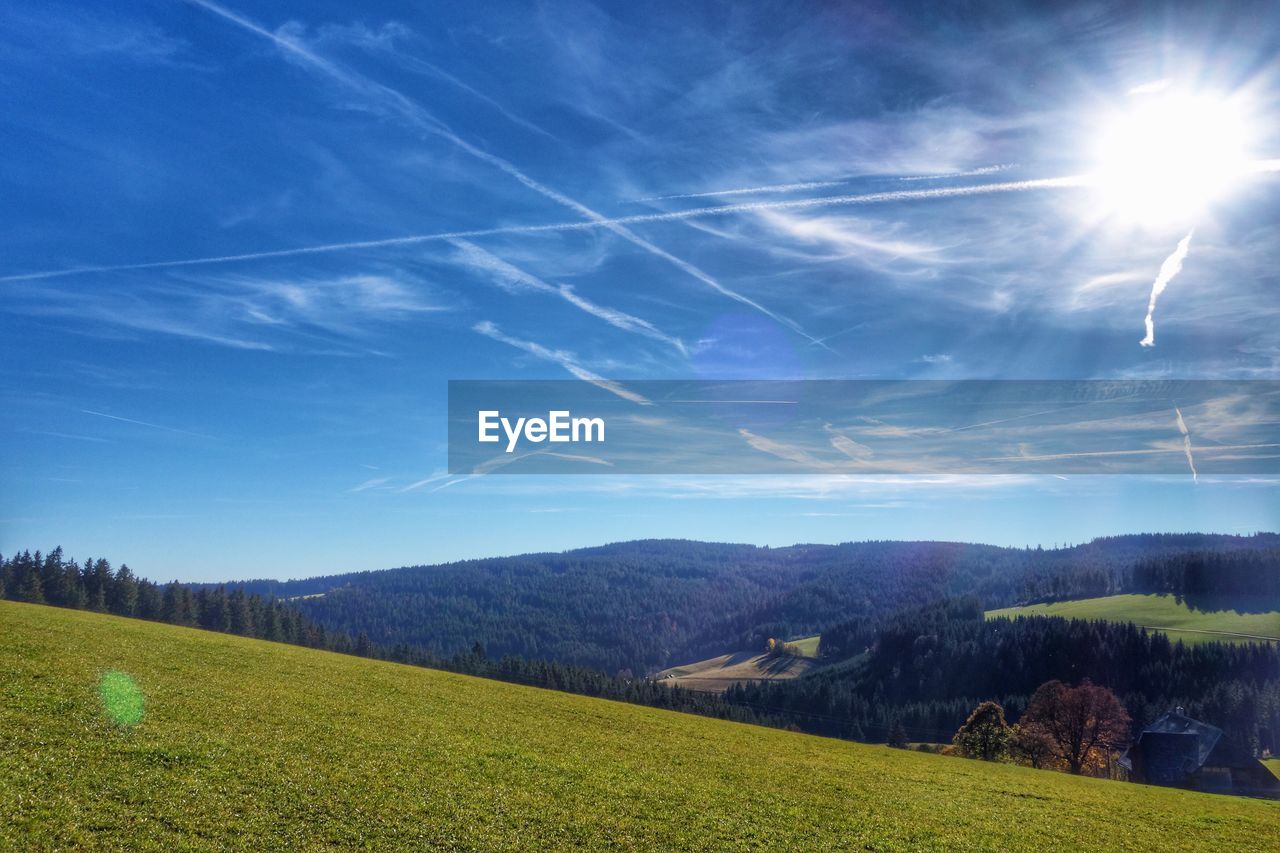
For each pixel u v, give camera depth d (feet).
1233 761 273.95
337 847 64.75
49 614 176.76
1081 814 117.29
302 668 158.51
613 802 90.63
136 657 131.75
